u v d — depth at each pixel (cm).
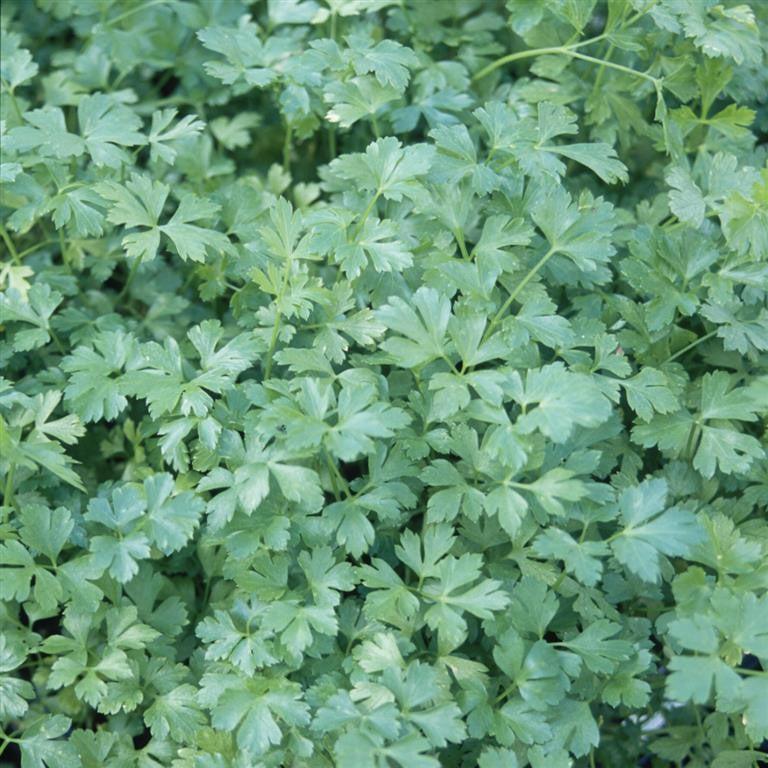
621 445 69
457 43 78
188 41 82
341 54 73
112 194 69
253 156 83
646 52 74
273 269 67
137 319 77
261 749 63
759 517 70
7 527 66
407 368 68
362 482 66
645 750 71
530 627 65
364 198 72
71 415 68
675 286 69
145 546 65
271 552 66
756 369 71
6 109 76
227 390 67
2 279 73
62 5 83
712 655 61
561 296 73
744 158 74
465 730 63
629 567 63
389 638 64
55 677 65
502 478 65
